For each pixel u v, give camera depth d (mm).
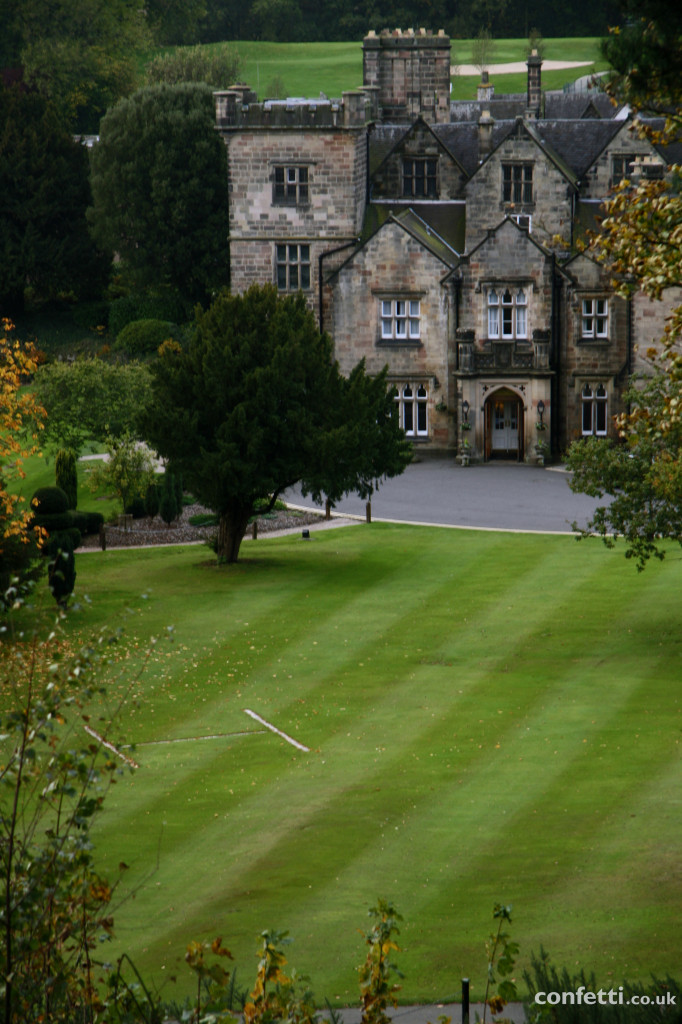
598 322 81688
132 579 56062
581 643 43531
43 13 135000
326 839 26766
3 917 13102
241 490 55156
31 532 43656
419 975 19953
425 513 67812
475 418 80875
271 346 57156
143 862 25891
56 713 13766
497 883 23781
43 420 71000
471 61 170500
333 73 169500
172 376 56875
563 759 31562
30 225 105000
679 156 84250
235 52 153500
